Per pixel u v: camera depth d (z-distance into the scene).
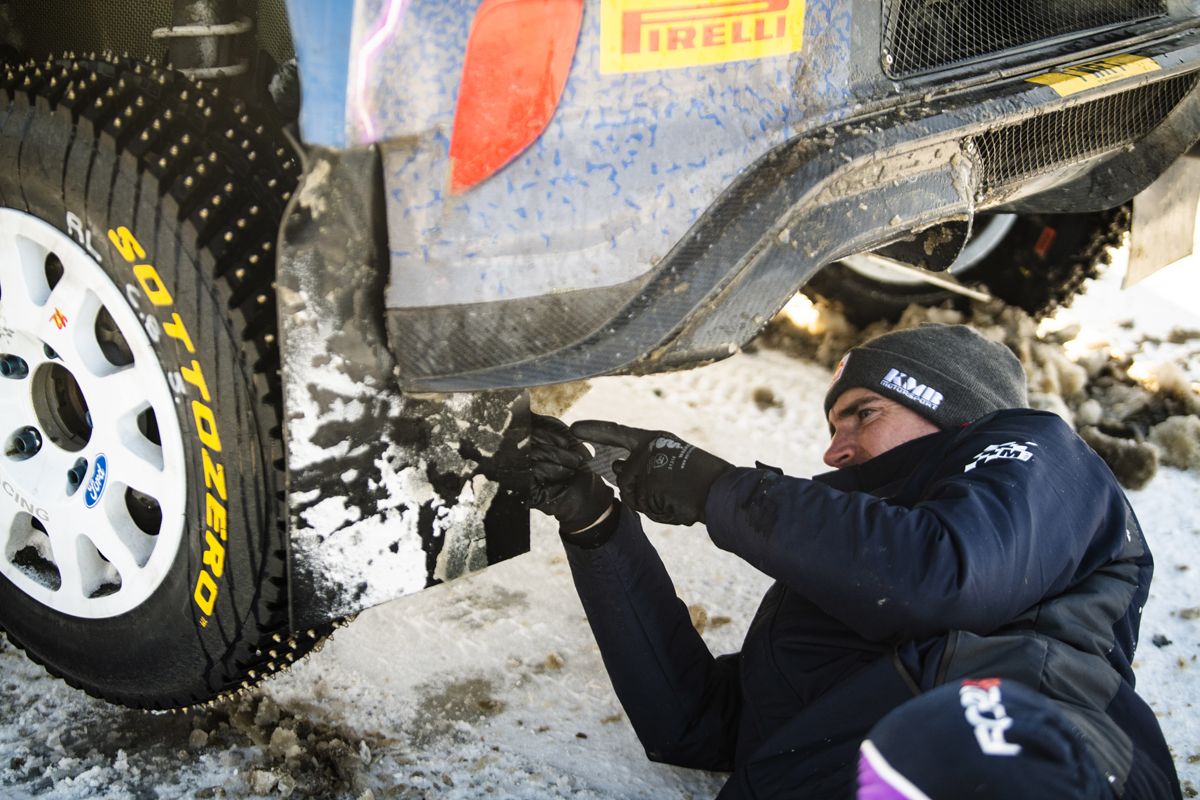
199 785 2.12
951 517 1.68
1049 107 2.01
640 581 2.13
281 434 1.72
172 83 1.86
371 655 2.50
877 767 1.27
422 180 1.65
